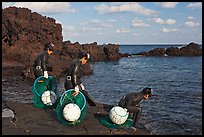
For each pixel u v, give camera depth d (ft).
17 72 88.94
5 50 116.06
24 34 131.75
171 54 216.54
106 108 35.17
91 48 166.61
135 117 29.12
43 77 35.35
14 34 130.93
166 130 33.58
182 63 154.71
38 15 141.90
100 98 57.31
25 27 132.16
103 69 123.24
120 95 61.16
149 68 128.67
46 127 27.94
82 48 157.99
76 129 27.63
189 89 69.05
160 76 97.76
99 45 175.94
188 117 40.98
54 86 36.14
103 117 31.24
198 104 50.62
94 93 63.57
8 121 29.48
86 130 27.43
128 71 115.55
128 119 29.12
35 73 36.04
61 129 27.50
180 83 80.02
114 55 175.63
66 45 148.56
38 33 136.15
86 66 101.09
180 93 62.80
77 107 28.32
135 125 30.17
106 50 175.32
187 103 51.47
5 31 131.75
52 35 142.31
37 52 124.67
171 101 53.06
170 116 41.29
